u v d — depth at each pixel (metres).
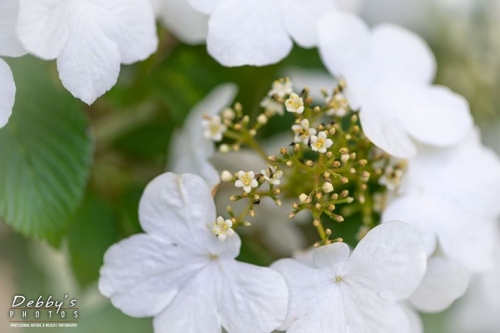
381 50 0.28
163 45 0.31
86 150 0.28
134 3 0.25
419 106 0.27
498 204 0.27
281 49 0.26
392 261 0.25
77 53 0.25
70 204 0.27
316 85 0.31
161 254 0.25
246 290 0.25
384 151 0.26
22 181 0.27
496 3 0.35
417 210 0.27
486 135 0.35
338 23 0.27
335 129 0.26
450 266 0.27
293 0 0.27
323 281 0.25
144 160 0.31
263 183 0.26
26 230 0.27
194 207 0.25
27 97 0.27
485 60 0.35
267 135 0.31
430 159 0.27
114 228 0.30
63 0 0.25
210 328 0.25
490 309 0.33
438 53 0.35
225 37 0.26
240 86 0.31
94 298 0.30
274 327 0.25
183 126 0.30
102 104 0.31
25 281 0.33
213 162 0.28
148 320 0.31
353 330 0.25
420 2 0.35
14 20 0.25
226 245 0.25
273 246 0.31
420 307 0.27
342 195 0.25
